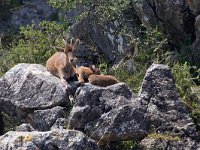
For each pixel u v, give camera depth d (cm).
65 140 1770
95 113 1898
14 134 1792
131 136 1889
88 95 1919
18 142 1759
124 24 2505
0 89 2125
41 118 1986
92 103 1911
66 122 1934
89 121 1894
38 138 1767
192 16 2377
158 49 2362
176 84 2114
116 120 1875
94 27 2620
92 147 1797
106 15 2527
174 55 2341
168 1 2386
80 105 1912
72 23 2720
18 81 2102
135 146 1888
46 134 1775
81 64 2575
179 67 2197
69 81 2039
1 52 2795
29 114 2047
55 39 2628
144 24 2473
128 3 2497
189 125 1939
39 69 2138
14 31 3222
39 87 2045
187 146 1897
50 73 2109
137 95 2002
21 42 2691
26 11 3322
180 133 1923
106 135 1867
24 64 2186
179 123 1945
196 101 2081
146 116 1938
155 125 1933
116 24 2522
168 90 1994
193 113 2019
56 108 1977
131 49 2459
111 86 1947
